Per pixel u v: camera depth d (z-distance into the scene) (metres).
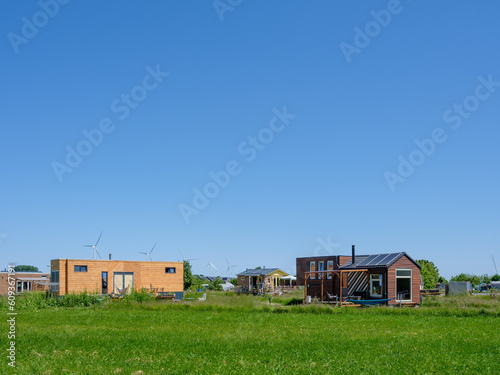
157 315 36.38
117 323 30.42
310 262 58.53
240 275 93.69
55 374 15.37
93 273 58.06
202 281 100.94
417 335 24.16
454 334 24.42
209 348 19.83
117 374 15.46
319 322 30.62
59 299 49.16
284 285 98.75
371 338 22.86
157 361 17.19
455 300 47.25
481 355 18.45
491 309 36.75
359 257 53.44
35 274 72.44
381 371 15.89
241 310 40.72
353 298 49.34
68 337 22.72
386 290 46.88
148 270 62.03
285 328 27.34
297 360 17.53
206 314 37.28
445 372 15.81
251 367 16.36
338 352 19.06
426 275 105.31
